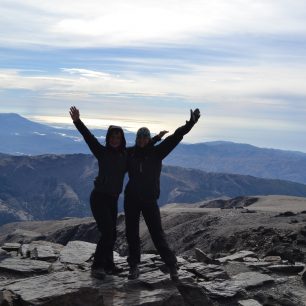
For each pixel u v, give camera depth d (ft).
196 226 152.25
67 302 28.94
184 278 33.99
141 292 31.86
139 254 34.42
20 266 39.40
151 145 33.45
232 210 172.96
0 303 28.27
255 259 51.08
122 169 33.27
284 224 94.22
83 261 41.47
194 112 31.91
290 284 40.98
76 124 32.68
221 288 36.40
